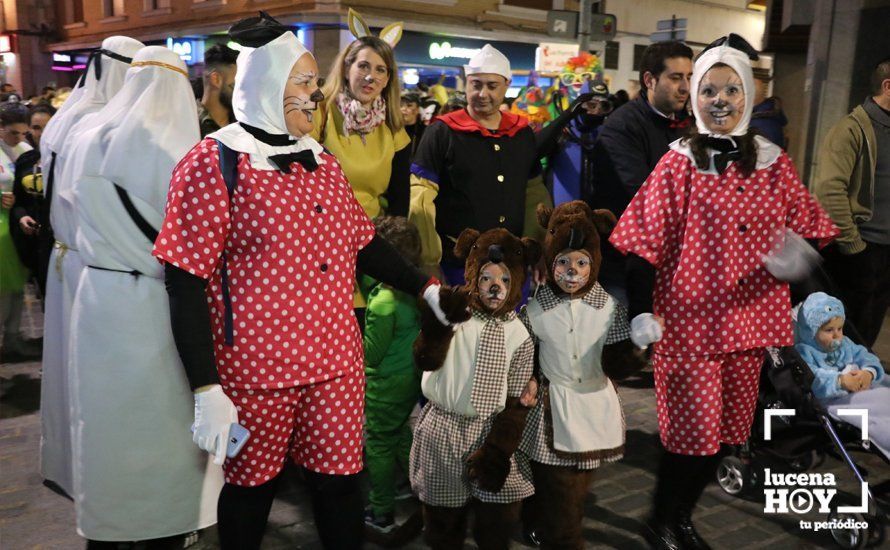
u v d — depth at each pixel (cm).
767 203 312
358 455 253
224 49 359
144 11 2195
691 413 316
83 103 334
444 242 399
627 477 409
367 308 351
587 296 303
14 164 574
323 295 242
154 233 271
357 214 263
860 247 488
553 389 298
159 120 275
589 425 295
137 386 272
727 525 365
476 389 285
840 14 688
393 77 378
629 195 402
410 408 347
